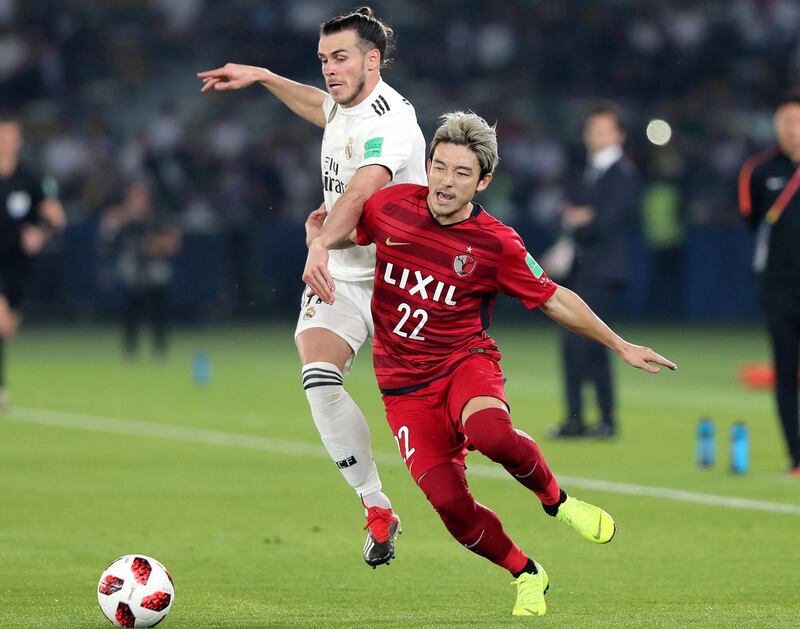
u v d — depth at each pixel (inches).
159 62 4296.3
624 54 4212.6
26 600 858.8
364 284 938.7
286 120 3991.1
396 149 872.3
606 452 1572.3
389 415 812.6
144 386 2247.8
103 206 3732.8
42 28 4256.9
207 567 973.2
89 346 3021.7
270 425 1785.2
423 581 930.1
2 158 1969.7
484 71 4192.9
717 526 1140.5
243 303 3727.9
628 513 1199.6
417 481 791.7
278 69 4160.9
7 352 2869.1
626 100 4188.0
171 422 1813.5
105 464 1466.5
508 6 4256.9
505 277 794.2
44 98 4136.3
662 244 3614.7
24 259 1984.5
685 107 4136.3
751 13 4284.0
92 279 3713.1
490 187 3809.1
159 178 3577.8
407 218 792.9
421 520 1170.0
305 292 954.7
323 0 4183.1
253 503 1240.8
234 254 3698.3
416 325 795.4
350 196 825.5
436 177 770.8
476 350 802.2
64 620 797.9
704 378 2445.9
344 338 925.2
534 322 3732.8
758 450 1592.0
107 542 1061.1
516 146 3880.4
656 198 3604.8
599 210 1697.8
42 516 1170.6
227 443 1625.2
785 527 1135.6
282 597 876.0
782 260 1374.3
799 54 4259.4
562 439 1685.5
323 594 886.4
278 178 3804.1
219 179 3772.1
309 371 904.9
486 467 1472.7
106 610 765.3
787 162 1374.3
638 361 794.8
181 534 1096.8
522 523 1157.1
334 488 1323.8
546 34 4229.8
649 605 852.6
